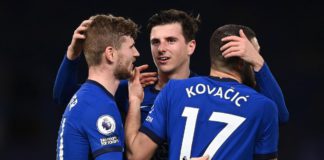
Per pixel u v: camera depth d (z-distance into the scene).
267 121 9.38
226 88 9.52
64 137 9.47
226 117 9.30
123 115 11.19
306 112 33.53
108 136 9.25
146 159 9.70
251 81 9.96
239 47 9.45
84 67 29.53
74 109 9.48
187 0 33.56
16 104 34.09
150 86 11.56
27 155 33.56
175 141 9.42
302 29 34.56
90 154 9.48
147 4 33.47
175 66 11.32
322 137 32.94
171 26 11.28
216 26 33.66
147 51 30.48
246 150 9.24
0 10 34.12
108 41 9.70
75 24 34.22
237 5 34.16
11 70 34.22
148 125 9.70
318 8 34.41
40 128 33.97
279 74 34.34
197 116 9.39
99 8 33.84
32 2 34.22
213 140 9.25
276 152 9.55
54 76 34.34
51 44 34.38
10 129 33.84
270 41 34.56
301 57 34.47
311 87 34.09
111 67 9.77
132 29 10.01
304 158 32.66
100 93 9.54
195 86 9.65
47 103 34.16
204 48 33.03
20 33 34.34
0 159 33.59
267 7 34.38
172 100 9.65
